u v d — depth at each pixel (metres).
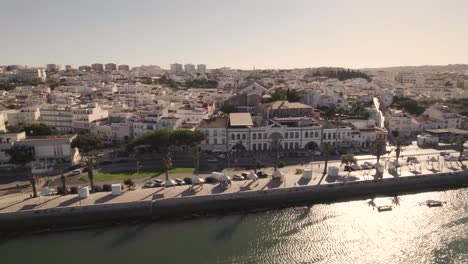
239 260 98.62
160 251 102.69
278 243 107.31
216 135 192.62
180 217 124.25
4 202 124.56
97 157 183.12
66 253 102.50
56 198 127.62
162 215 124.50
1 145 166.75
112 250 103.75
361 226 117.62
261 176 150.88
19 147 164.00
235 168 163.75
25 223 116.81
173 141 173.75
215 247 105.19
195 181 138.12
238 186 138.62
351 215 125.62
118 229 116.69
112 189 130.00
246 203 131.50
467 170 158.25
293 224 119.31
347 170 160.12
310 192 137.62
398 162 165.25
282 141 196.25
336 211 129.00
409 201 137.50
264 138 195.00
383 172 154.75
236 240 109.12
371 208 131.25
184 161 176.12
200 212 127.06
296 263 97.94
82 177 152.38
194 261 97.62
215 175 144.50
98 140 183.62
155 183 140.38
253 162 174.12
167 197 127.56
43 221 117.94
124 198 126.88
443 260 98.88
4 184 146.12
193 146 180.50
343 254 102.00
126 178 149.88
